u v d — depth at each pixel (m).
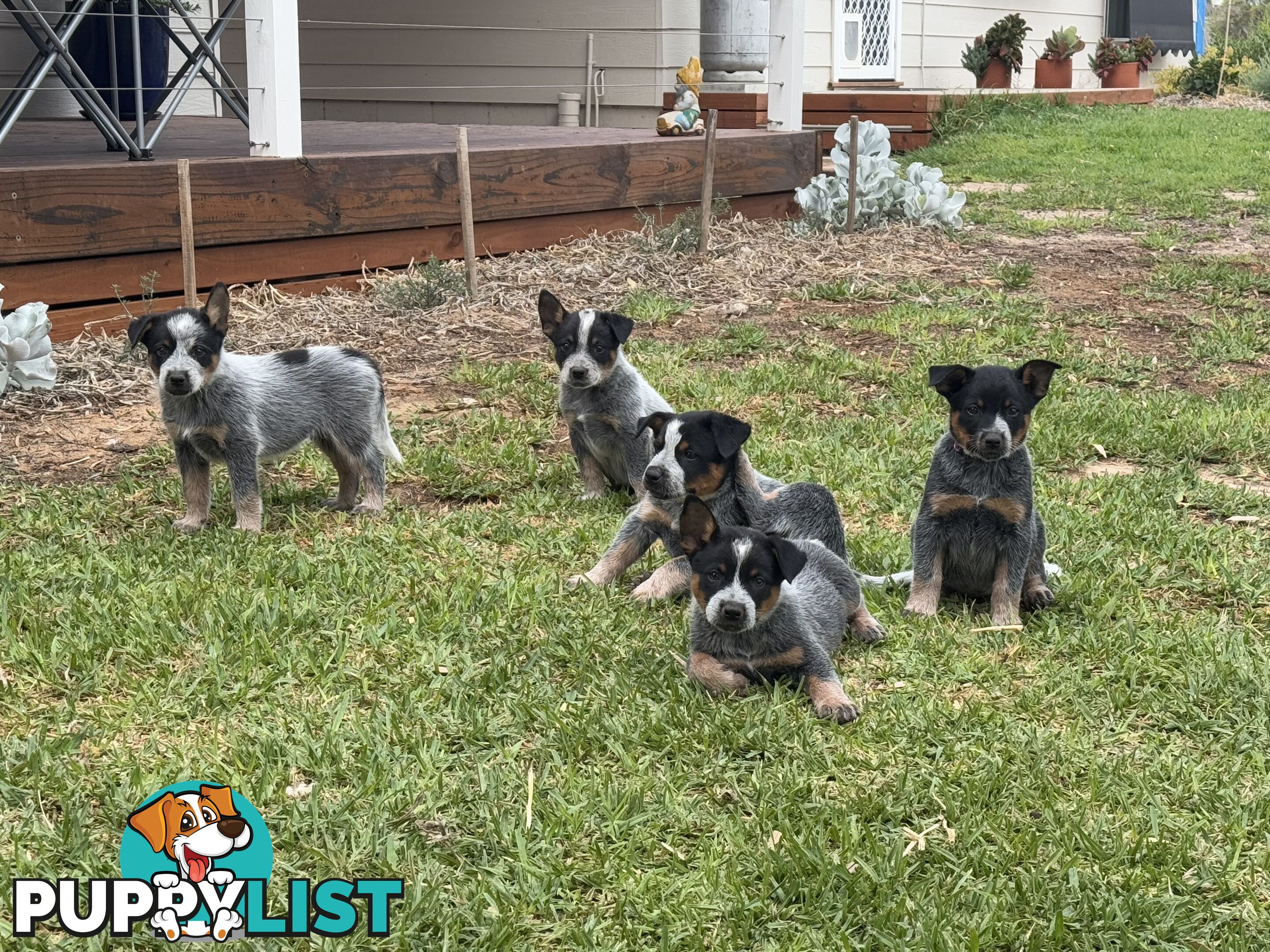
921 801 1.34
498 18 6.08
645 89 5.80
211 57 3.45
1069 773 1.40
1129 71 8.99
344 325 3.18
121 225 3.00
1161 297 3.66
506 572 1.92
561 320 2.29
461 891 1.19
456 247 3.75
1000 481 1.74
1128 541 2.06
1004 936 1.14
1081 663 1.65
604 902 1.19
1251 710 1.54
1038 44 8.89
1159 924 1.15
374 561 1.94
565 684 1.58
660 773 1.38
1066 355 3.13
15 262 2.84
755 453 2.42
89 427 2.55
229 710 1.50
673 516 1.86
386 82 6.46
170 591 1.79
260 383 2.08
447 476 2.35
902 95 6.91
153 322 1.99
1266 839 1.28
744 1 5.00
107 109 3.19
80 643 1.63
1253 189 5.36
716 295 3.68
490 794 1.33
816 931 1.15
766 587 1.48
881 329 3.35
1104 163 6.00
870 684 1.61
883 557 2.02
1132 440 2.54
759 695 1.54
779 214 4.82
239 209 3.21
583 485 2.36
